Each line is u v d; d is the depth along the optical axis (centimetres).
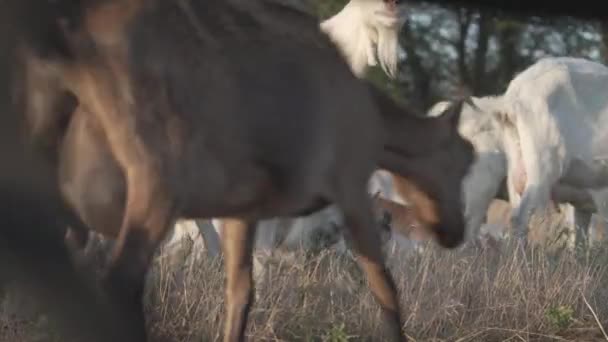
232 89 915
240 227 1097
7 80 862
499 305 1284
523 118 2034
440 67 3741
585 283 1341
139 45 870
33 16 855
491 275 1367
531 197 2012
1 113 863
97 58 863
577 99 2050
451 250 1353
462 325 1258
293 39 985
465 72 3691
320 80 1000
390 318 1081
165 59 877
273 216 984
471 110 2084
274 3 989
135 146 867
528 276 1332
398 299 1083
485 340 1250
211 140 902
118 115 866
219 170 910
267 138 942
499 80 3675
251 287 1106
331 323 1212
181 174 884
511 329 1256
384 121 1128
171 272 1202
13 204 870
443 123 1178
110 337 866
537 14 1046
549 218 1803
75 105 878
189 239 1312
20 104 870
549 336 1259
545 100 2036
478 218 2095
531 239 1655
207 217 937
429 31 3697
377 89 1131
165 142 875
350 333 1217
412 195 1192
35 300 883
